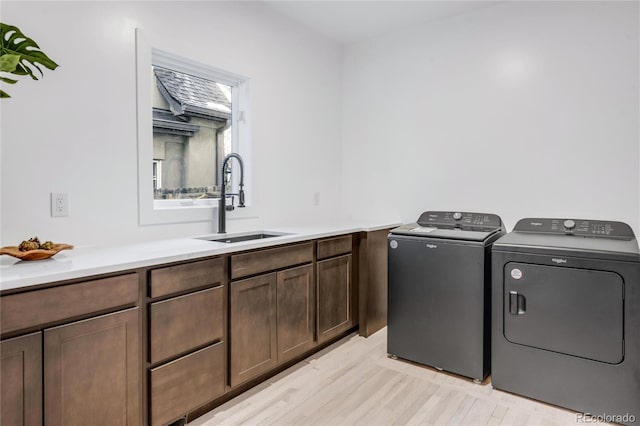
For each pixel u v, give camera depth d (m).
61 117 1.84
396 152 3.40
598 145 2.54
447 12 3.01
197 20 2.44
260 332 2.14
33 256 1.52
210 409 1.97
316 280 2.56
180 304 1.73
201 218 2.51
